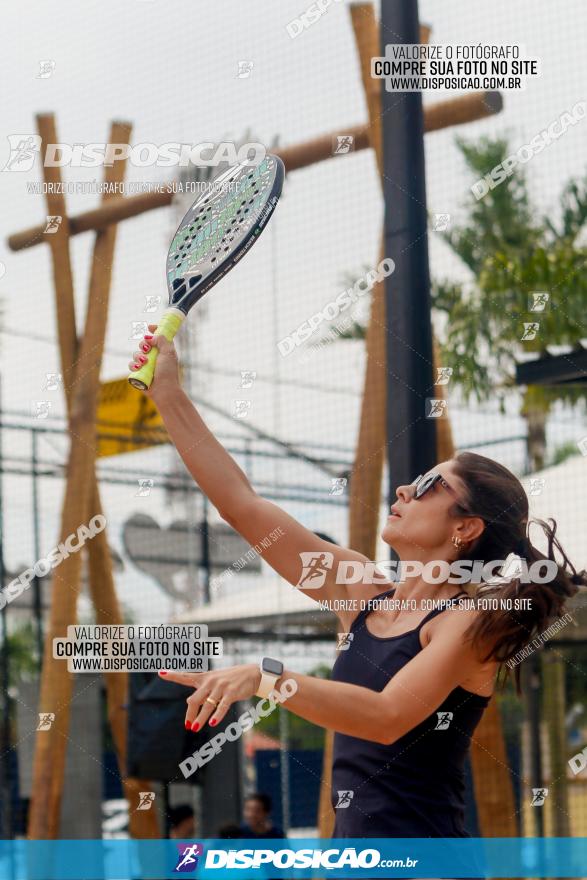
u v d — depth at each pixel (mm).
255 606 5820
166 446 6078
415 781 2244
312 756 6066
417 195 4680
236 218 2598
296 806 6023
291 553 2561
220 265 2564
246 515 2561
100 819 6055
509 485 2541
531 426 5527
